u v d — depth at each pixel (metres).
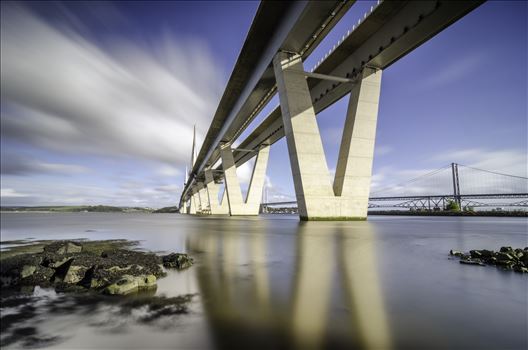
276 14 23.22
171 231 15.90
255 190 52.19
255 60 29.73
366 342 2.35
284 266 5.57
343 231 14.00
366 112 24.11
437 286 4.09
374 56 23.27
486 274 4.88
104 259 5.39
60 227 20.50
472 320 2.84
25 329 2.60
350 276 4.70
